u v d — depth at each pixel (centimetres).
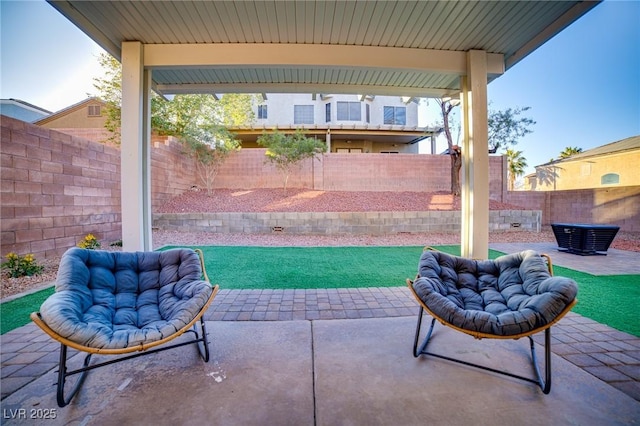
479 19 335
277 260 538
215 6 307
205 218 812
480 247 410
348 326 276
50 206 509
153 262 258
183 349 235
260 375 201
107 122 979
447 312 199
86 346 164
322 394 181
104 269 236
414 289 220
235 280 418
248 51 380
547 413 165
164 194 880
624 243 740
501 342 247
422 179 1080
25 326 275
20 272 411
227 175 1064
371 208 894
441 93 530
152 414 165
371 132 1456
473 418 162
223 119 1313
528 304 196
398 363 216
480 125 404
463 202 435
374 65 391
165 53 376
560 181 1827
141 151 376
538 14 326
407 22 339
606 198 927
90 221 599
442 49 402
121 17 322
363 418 162
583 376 198
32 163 477
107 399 177
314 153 962
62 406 170
